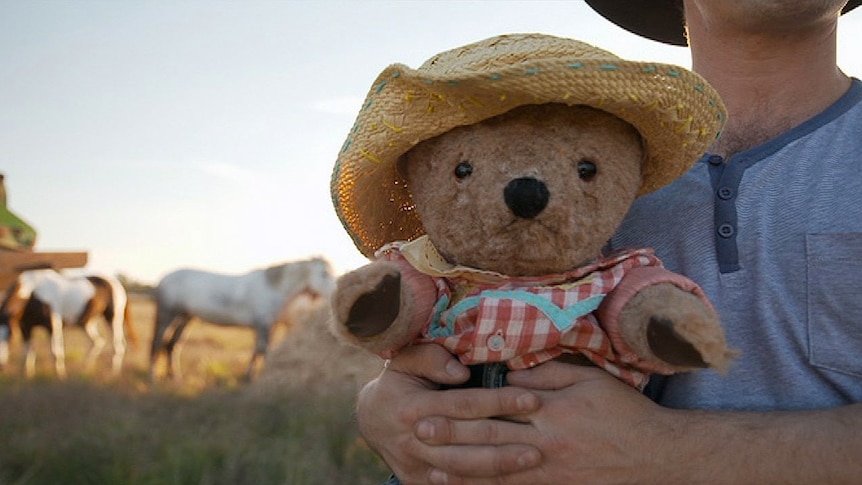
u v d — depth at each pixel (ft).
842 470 2.21
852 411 2.27
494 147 2.22
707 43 2.93
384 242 2.87
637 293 2.23
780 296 2.52
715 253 2.64
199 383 14.61
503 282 2.33
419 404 2.42
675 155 2.44
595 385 2.35
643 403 2.37
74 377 14.24
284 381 13.16
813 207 2.54
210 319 19.02
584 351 2.37
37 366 18.06
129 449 8.29
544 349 2.38
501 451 2.34
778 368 2.52
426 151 2.37
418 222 2.85
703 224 2.68
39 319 17.65
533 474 2.36
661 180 2.58
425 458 2.43
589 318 2.35
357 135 2.48
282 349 14.06
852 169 2.54
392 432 2.49
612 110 2.23
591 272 2.35
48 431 8.93
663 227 2.74
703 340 2.06
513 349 2.32
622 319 2.23
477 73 2.07
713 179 2.72
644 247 2.74
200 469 7.81
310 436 9.22
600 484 2.33
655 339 2.13
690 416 2.36
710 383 2.59
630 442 2.31
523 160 2.20
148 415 10.46
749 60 2.81
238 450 8.30
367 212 2.72
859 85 2.79
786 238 2.55
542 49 2.32
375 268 2.27
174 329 19.16
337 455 8.61
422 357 2.44
